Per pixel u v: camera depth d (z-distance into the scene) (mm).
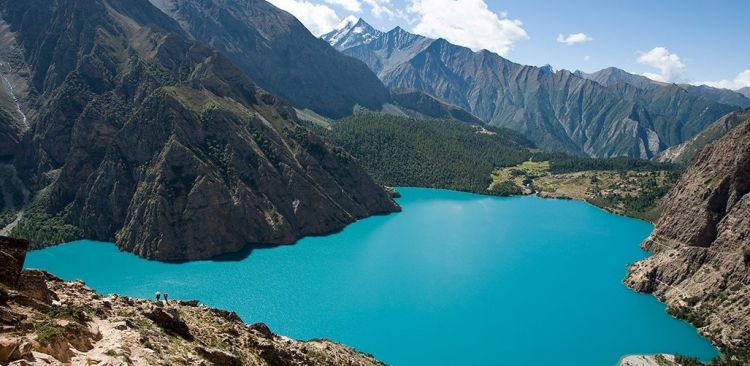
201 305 69812
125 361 37562
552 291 162125
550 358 120438
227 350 54531
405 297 152375
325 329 129375
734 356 119375
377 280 165875
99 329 43219
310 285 160000
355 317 137125
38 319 38781
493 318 140375
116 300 56125
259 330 70188
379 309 142750
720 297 141000
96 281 159875
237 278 165500
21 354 32375
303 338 124000
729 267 145250
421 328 132375
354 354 89625
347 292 154625
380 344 123250
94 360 35969
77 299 50719
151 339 45625
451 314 141875
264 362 57812
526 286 165625
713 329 132875
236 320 70062
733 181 167875
